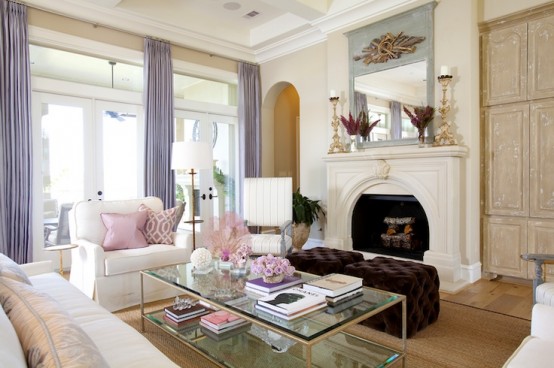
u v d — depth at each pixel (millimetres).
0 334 794
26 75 3883
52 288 2127
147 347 1441
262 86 6320
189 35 5238
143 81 4828
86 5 4266
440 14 3943
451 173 3668
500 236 3803
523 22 3602
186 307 2471
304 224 5129
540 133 3523
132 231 3348
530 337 1529
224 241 3182
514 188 3697
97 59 4684
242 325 2297
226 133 6160
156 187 4867
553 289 2037
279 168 6637
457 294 3408
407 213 4684
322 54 5371
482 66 3883
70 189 4445
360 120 4602
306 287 2018
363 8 4480
